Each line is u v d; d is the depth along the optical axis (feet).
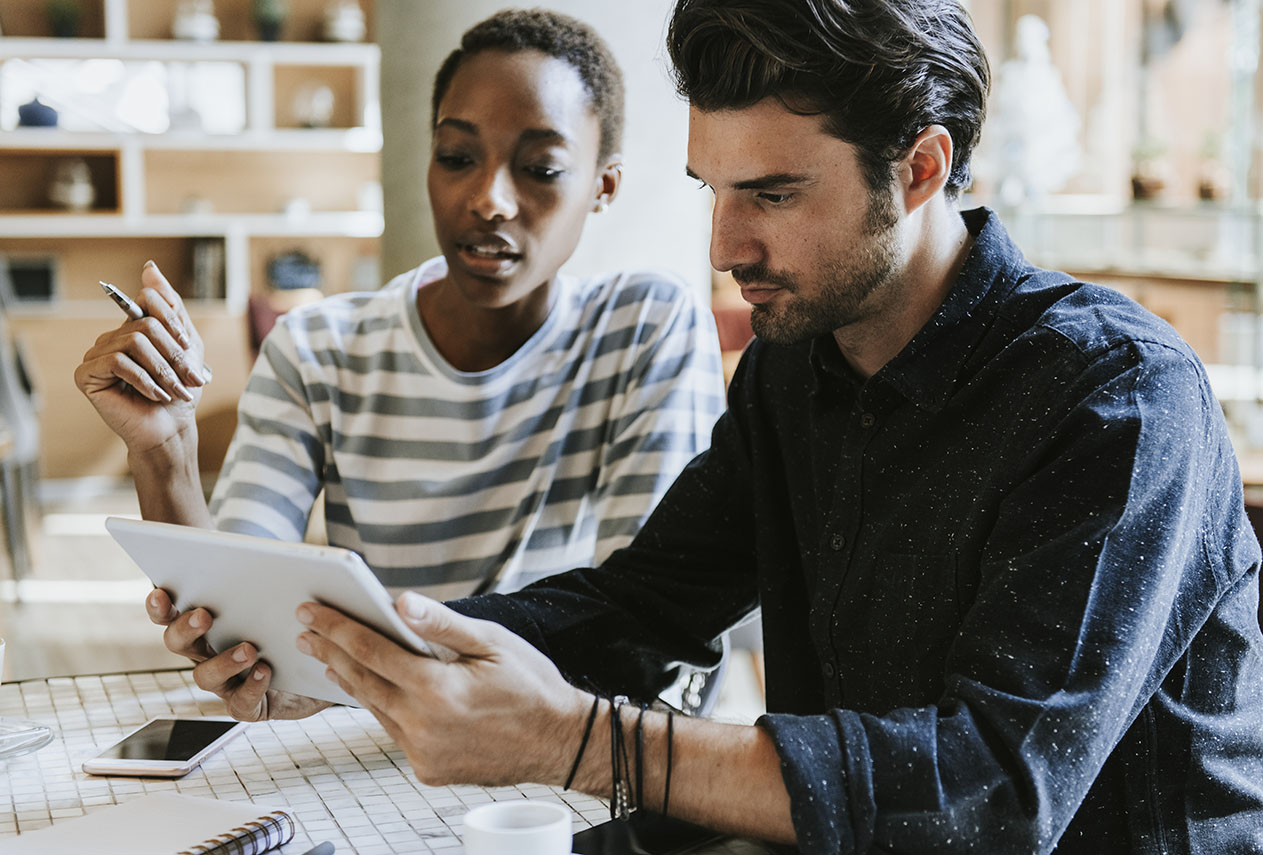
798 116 3.16
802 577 4.13
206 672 3.50
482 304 4.84
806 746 2.83
